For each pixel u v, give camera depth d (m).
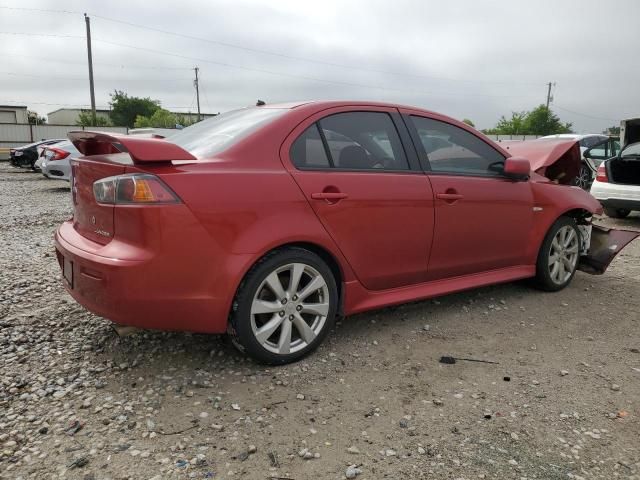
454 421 2.50
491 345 3.42
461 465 2.17
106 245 2.68
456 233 3.73
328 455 2.23
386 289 3.50
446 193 3.64
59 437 2.30
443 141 3.81
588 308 4.19
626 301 4.38
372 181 3.27
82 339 3.35
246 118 3.30
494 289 4.64
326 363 3.10
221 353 3.17
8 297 4.17
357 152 3.31
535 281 4.58
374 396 2.73
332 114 3.28
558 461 2.21
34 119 58.62
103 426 2.40
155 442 2.29
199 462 2.16
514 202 4.10
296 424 2.45
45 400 2.61
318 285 3.08
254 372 2.95
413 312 3.99
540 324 3.81
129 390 2.72
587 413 2.60
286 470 2.13
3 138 30.80
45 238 6.95
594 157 11.82
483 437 2.38
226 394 2.71
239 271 2.72
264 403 2.63
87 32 38.75
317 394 2.73
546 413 2.59
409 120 3.65
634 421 2.54
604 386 2.88
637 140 9.04
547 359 3.22
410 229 3.46
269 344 2.96
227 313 2.75
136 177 2.54
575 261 4.70
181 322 2.68
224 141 2.99
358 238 3.21
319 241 3.02
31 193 12.96
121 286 2.54
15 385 2.74
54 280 4.71
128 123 74.50
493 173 4.09
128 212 2.55
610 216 9.32
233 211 2.71
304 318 3.18
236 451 2.24
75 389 2.72
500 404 2.67
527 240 4.28
